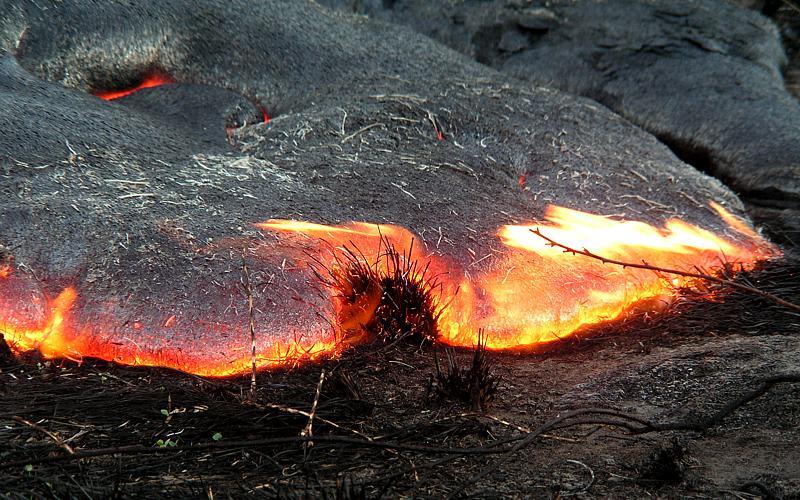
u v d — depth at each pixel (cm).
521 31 1081
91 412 459
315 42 931
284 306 557
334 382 486
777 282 688
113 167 666
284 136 778
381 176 707
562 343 601
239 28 916
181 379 512
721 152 945
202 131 808
